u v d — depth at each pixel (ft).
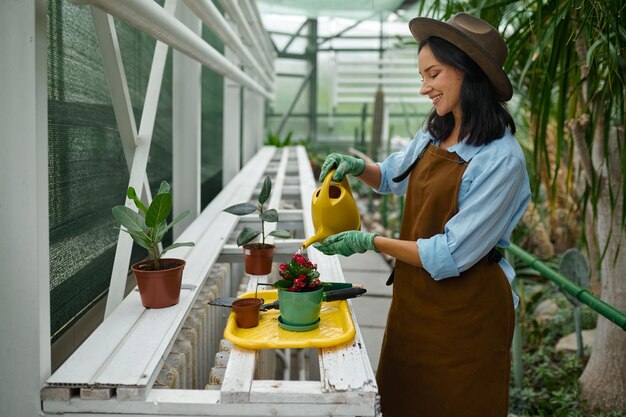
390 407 4.85
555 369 9.42
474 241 3.91
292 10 16.58
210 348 5.16
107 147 5.79
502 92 4.10
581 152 6.90
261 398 3.09
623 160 5.62
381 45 36.24
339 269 5.31
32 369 3.12
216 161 14.29
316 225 4.41
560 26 5.82
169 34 4.33
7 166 3.09
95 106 5.44
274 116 37.96
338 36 35.78
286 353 9.66
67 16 4.75
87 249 5.26
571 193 11.43
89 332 5.41
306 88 38.01
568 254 8.95
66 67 4.72
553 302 12.57
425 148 4.66
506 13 6.48
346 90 37.09
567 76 5.92
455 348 4.38
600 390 8.13
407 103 38.45
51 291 4.47
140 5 3.44
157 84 5.49
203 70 11.66
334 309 4.38
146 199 5.88
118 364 3.29
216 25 6.33
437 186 4.29
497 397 4.49
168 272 4.10
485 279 4.31
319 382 3.22
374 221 21.76
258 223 7.66
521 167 4.01
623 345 7.90
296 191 11.35
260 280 5.15
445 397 4.48
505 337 4.48
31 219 3.11
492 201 3.90
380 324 11.13
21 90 3.04
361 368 3.34
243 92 19.79
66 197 4.73
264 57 16.84
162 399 3.11
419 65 4.25
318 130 38.91
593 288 10.20
